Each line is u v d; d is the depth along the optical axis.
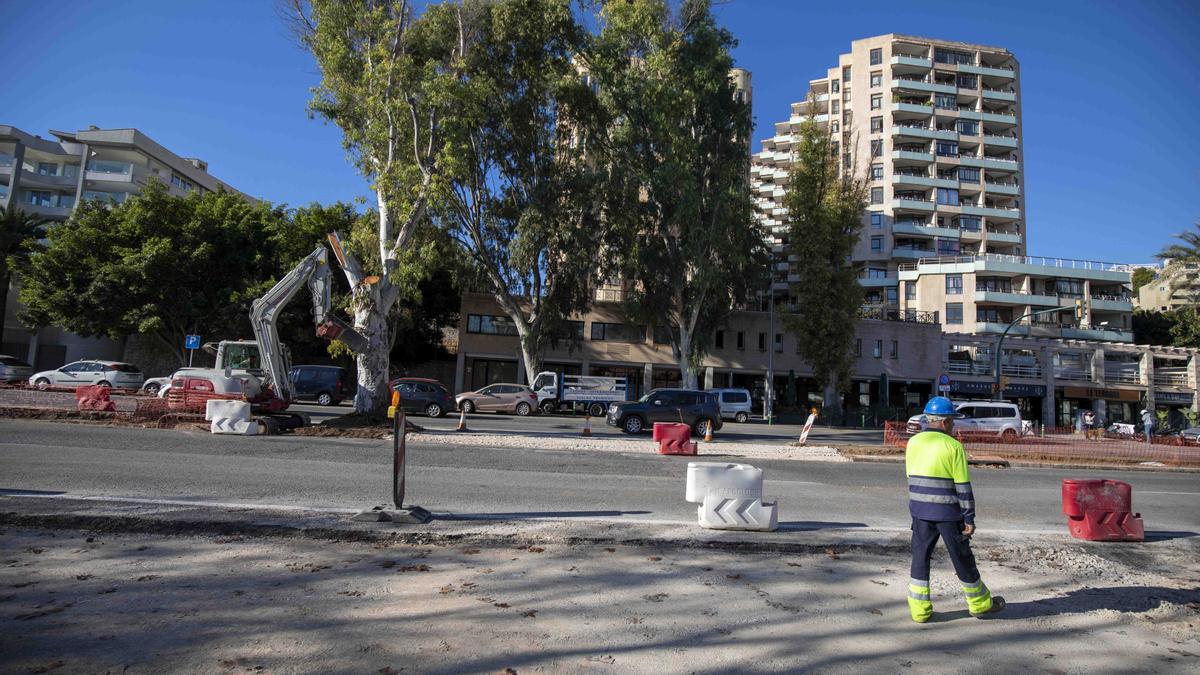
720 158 35.66
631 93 34.09
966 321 61.03
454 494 9.35
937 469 4.89
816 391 49.38
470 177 32.81
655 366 46.25
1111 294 61.94
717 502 7.41
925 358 50.00
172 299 35.56
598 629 4.38
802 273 40.62
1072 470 17.66
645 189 36.81
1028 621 4.90
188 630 4.10
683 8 34.16
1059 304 60.56
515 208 34.84
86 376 28.66
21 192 54.66
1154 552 7.50
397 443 7.32
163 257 34.28
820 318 39.59
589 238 34.72
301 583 5.11
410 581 5.25
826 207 40.38
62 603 4.50
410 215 20.00
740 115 36.00
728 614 4.78
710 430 21.70
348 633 4.14
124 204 37.69
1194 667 4.18
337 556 5.91
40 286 34.56
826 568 6.16
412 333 43.91
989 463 17.95
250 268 38.03
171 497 8.23
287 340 38.88
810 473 13.99
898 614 4.96
